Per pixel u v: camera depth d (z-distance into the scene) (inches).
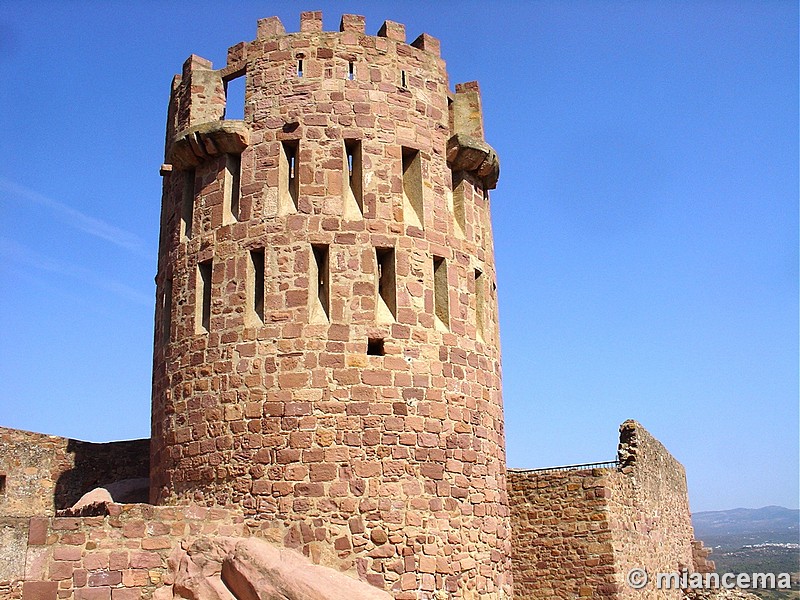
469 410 840.9
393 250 826.8
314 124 844.0
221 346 811.4
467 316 868.0
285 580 700.0
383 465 773.3
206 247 848.3
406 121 869.2
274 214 823.7
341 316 797.2
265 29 886.4
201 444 800.9
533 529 1143.0
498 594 830.5
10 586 656.4
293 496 757.9
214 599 706.2
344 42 870.4
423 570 765.9
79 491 1125.7
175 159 887.1
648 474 1337.4
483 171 920.9
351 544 749.9
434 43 920.3
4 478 1079.0
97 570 689.0
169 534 725.9
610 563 1099.9
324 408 775.1
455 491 805.9
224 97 918.4
